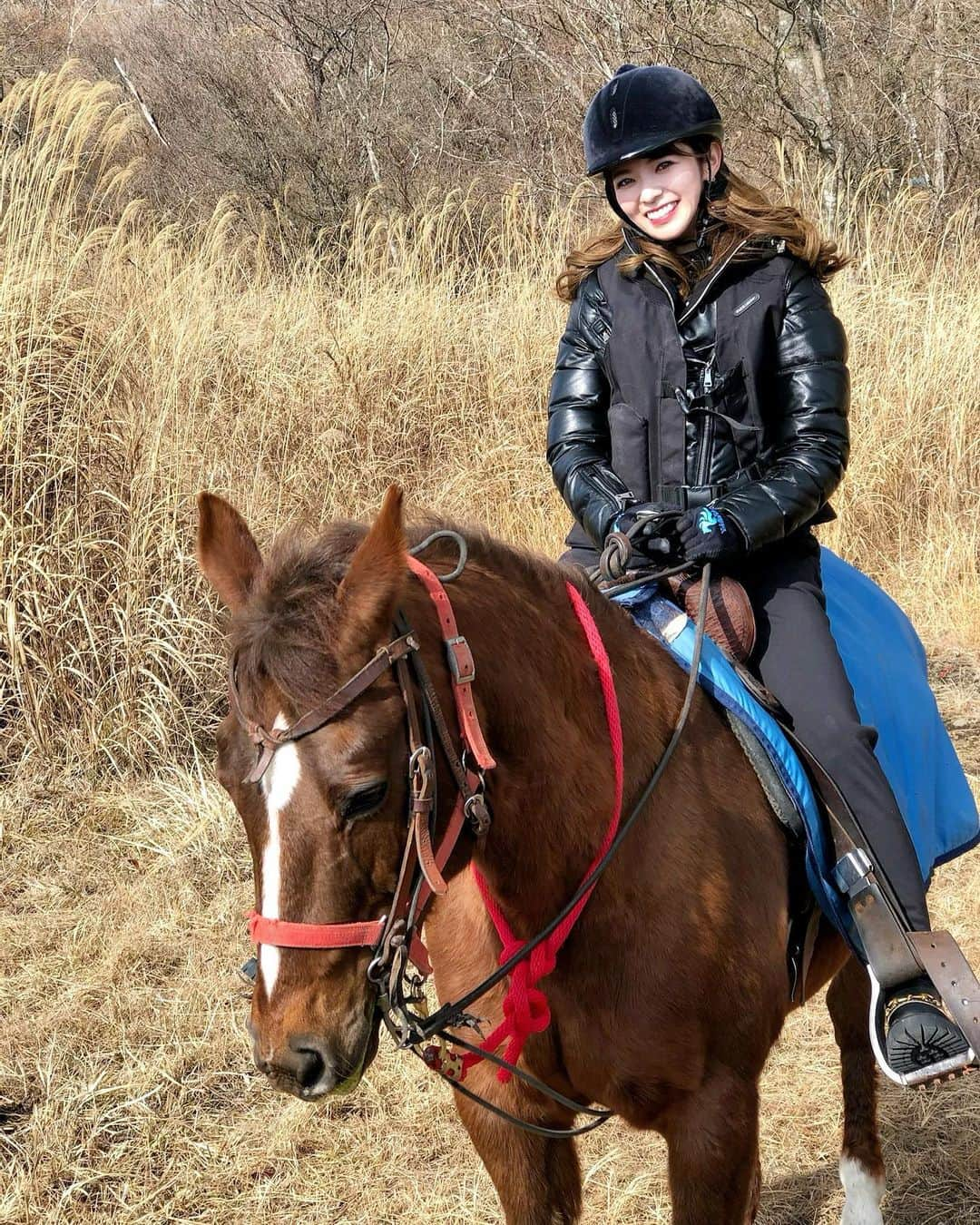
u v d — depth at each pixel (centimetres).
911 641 286
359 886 161
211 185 1408
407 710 164
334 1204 303
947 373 774
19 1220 295
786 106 1166
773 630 238
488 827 180
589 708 200
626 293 247
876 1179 281
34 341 534
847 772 225
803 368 239
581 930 197
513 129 1452
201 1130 329
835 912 225
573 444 252
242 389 673
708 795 212
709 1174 204
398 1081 346
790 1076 346
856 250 877
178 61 1597
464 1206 295
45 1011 372
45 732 500
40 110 589
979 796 491
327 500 652
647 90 239
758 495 229
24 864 450
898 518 750
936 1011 218
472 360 754
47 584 501
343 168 1413
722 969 204
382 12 1606
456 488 691
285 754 158
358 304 775
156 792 493
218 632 543
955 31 1292
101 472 534
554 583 208
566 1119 213
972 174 1248
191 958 397
